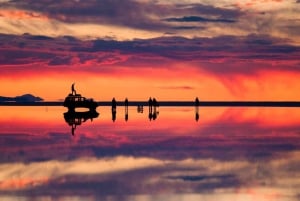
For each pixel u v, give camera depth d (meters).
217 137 59.12
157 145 51.72
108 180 33.25
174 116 99.94
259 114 111.56
